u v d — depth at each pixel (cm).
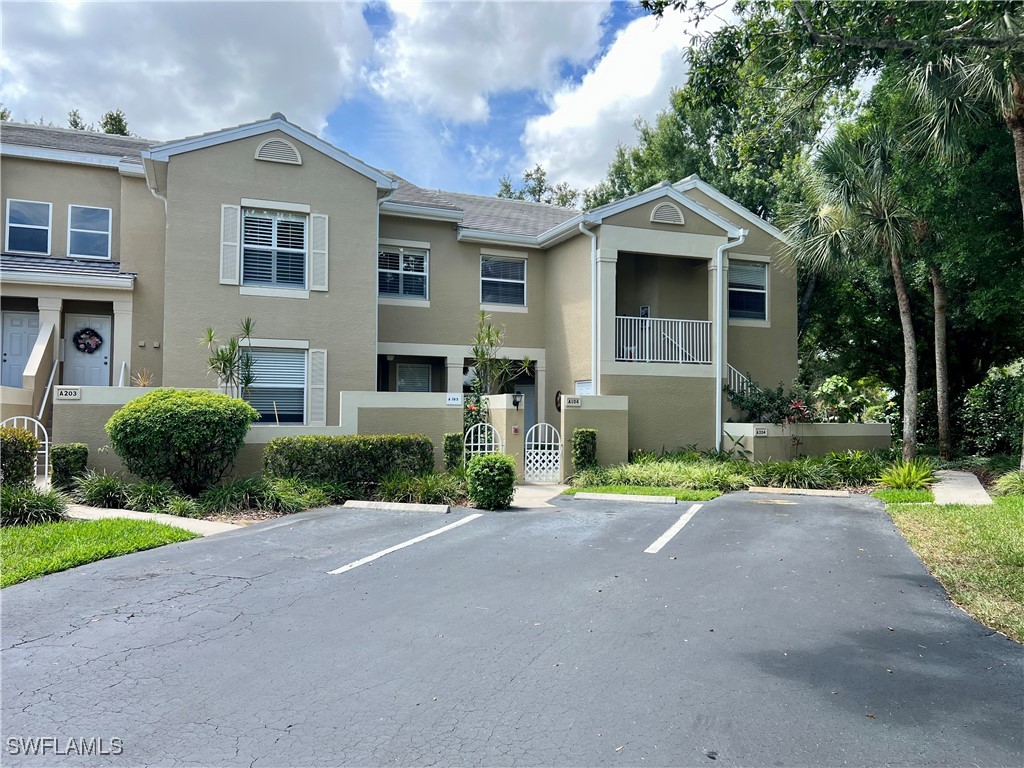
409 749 338
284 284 1415
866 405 2041
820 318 2203
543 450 1423
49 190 1541
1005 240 1376
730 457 1560
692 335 1670
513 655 461
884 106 1433
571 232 1653
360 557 726
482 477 1038
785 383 1848
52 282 1357
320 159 1443
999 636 514
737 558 741
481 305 1756
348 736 350
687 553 763
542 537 838
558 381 1752
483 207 2034
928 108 1016
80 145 1645
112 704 384
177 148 1336
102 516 897
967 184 1336
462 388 1730
